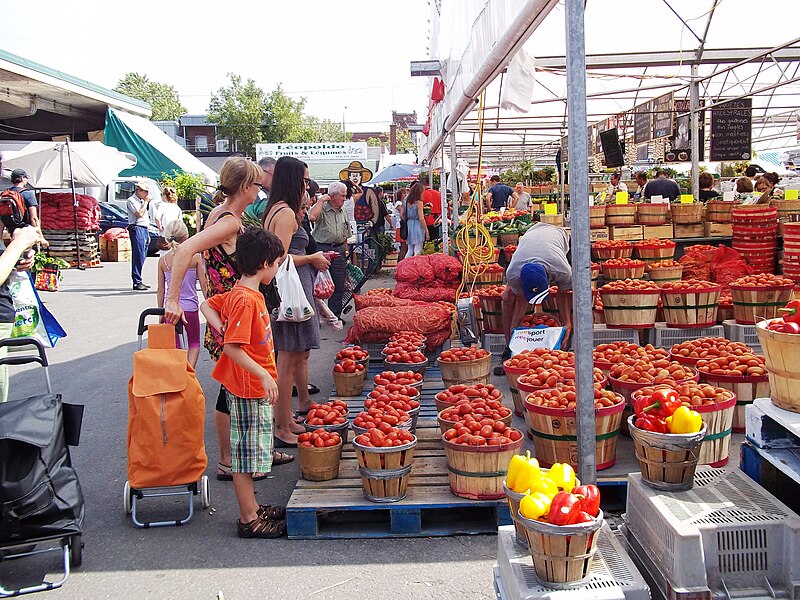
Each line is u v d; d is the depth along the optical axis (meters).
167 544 4.21
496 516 4.23
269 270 4.23
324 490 4.48
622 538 3.31
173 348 4.49
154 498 4.93
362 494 4.38
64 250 21.22
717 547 2.76
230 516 4.60
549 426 4.41
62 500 3.72
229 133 62.09
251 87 62.53
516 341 6.32
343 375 6.42
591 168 21.78
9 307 4.66
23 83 18.22
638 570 3.01
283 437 5.75
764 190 12.21
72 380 8.27
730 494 3.05
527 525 2.63
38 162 19.25
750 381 4.96
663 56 12.66
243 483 4.25
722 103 12.48
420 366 6.24
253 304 4.11
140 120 25.31
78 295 15.27
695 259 9.73
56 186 19.75
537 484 2.84
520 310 7.18
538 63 12.77
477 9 5.86
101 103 22.38
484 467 4.15
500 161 32.41
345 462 4.99
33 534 3.67
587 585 2.65
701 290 6.99
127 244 24.03
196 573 3.84
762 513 2.85
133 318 12.38
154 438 4.37
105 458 5.73
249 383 4.12
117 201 29.66
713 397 4.40
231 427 4.24
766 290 6.91
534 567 2.71
